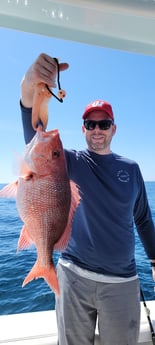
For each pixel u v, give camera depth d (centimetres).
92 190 178
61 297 172
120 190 183
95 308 173
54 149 132
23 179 127
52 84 128
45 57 127
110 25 131
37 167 129
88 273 171
